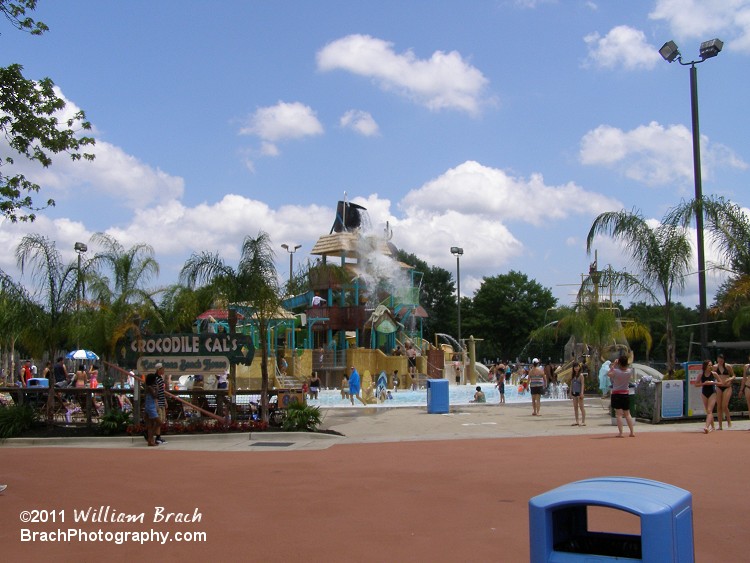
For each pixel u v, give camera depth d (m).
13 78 13.72
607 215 24.12
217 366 20.36
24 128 13.87
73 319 21.81
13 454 15.66
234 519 8.81
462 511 9.06
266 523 8.59
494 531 8.02
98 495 10.42
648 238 23.75
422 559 6.98
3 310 20.23
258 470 12.78
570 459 13.34
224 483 11.36
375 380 44.69
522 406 29.14
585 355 37.91
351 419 23.72
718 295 39.69
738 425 19.88
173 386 26.45
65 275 21.08
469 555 7.09
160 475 12.27
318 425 20.92
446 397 25.78
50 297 20.86
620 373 17.22
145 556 7.29
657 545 3.38
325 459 14.25
